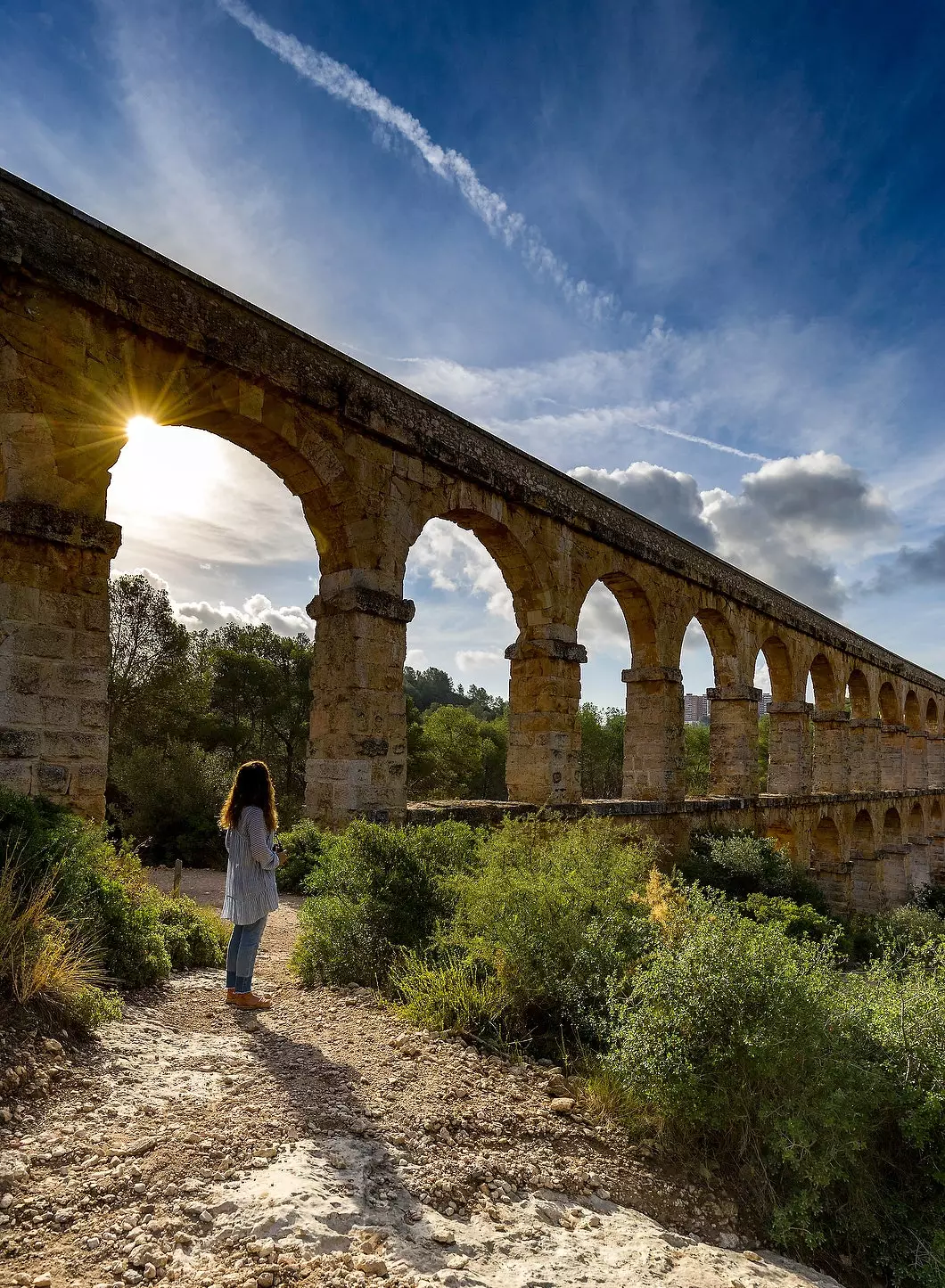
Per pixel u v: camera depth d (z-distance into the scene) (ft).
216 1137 13.97
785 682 93.45
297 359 40.98
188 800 71.72
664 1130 18.39
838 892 98.84
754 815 80.07
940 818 151.23
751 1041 18.28
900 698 131.85
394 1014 23.12
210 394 37.35
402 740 45.01
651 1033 19.36
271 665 126.41
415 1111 16.70
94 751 31.42
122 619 92.94
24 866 21.54
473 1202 14.17
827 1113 17.93
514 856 32.09
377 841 30.22
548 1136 17.24
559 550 58.08
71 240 32.42
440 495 49.03
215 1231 11.35
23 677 29.86
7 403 31.01
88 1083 15.25
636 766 68.23
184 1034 19.58
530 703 56.65
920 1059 20.48
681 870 64.85
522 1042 22.11
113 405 33.65
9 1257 10.32
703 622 79.97
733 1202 17.25
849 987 22.90
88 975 19.49
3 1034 15.40
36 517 30.32
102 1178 12.19
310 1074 17.79
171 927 27.58
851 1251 18.01
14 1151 12.55
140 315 34.30
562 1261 12.85
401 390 47.37
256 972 28.43
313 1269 10.82
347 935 27.27
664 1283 12.98
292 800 100.37
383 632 44.42
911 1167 19.99
